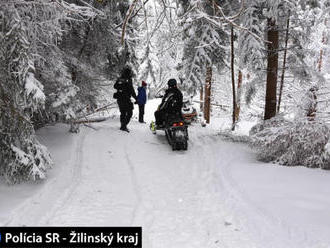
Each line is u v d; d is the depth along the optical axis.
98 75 11.81
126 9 11.69
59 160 7.70
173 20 5.36
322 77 10.55
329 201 5.63
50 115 9.15
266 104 10.94
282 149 8.27
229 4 10.79
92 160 8.12
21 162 6.03
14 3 6.08
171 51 6.37
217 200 5.94
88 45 11.23
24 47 5.84
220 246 4.34
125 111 11.19
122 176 7.30
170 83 9.94
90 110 12.07
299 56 11.32
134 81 17.69
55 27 6.71
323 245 4.20
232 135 11.70
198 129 13.33
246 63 11.03
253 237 4.55
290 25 11.48
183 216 5.32
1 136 6.08
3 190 5.94
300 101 9.49
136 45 14.44
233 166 7.87
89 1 9.55
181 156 8.96
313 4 11.08
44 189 6.11
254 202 5.70
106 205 5.72
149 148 9.59
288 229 4.68
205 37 14.70
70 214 5.29
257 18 10.20
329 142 7.55
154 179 7.18
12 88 5.91
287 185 6.47
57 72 8.52
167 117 9.75
